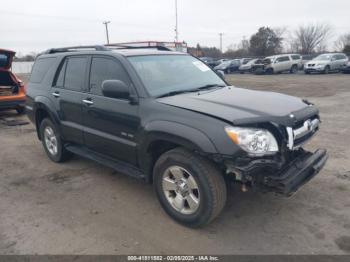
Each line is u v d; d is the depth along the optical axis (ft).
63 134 16.35
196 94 12.26
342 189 13.42
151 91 11.89
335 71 85.71
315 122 11.85
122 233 10.82
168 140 10.55
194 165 10.02
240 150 9.21
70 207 12.70
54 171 16.58
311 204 12.26
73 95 14.99
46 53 18.45
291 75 85.92
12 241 10.53
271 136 9.78
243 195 13.04
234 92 12.85
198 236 10.51
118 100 12.53
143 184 14.66
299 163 10.48
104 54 13.70
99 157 14.57
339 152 17.95
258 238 10.31
